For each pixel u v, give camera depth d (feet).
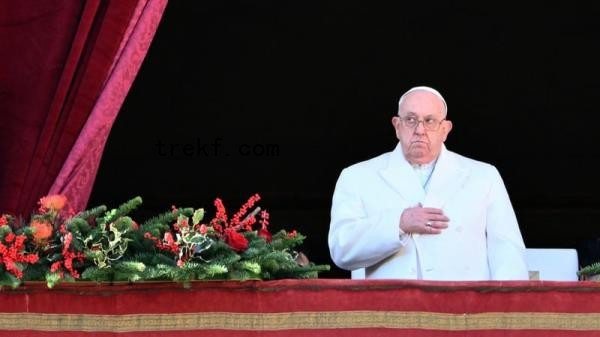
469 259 65.57
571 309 49.65
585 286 49.73
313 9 111.86
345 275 108.88
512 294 49.60
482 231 66.95
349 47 112.47
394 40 112.16
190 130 112.88
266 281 49.16
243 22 112.06
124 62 63.10
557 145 111.55
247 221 51.67
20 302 49.34
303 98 113.29
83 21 62.34
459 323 49.34
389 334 49.26
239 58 112.47
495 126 112.27
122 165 112.06
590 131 111.14
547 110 111.34
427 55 111.96
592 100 110.73
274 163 113.50
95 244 48.75
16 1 62.49
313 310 49.19
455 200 67.15
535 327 49.52
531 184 111.96
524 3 110.11
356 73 112.78
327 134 113.70
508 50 111.14
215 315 49.14
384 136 113.60
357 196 68.23
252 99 113.09
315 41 112.47
